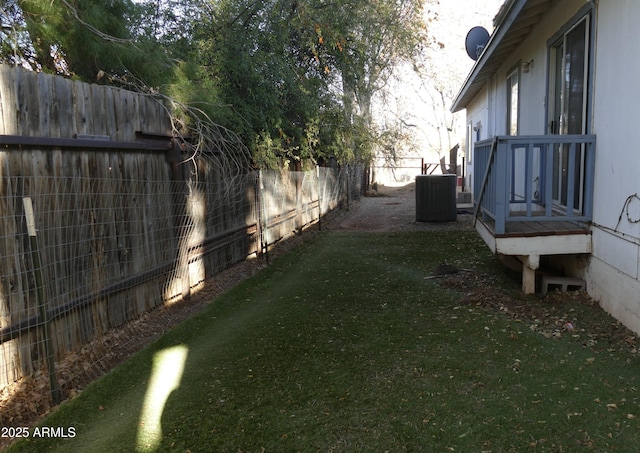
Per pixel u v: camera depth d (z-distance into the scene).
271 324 4.90
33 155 3.50
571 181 5.15
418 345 4.18
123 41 5.29
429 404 3.18
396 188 28.59
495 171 5.23
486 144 6.12
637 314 4.12
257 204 8.27
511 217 5.21
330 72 11.84
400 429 2.91
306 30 10.17
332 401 3.28
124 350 4.23
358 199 20.50
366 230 11.38
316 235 10.78
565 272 5.91
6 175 3.27
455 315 4.92
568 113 6.06
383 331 4.56
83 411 3.21
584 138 5.06
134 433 2.97
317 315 5.14
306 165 11.88
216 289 6.22
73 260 3.89
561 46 6.41
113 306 4.42
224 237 6.91
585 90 5.36
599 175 4.93
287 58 9.90
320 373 3.71
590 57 5.20
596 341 4.08
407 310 5.18
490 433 2.83
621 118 4.45
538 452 2.63
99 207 4.21
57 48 5.22
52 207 3.67
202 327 4.84
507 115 9.95
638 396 3.15
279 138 9.29
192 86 6.03
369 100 17.78
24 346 3.40
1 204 3.23
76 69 5.55
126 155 4.61
